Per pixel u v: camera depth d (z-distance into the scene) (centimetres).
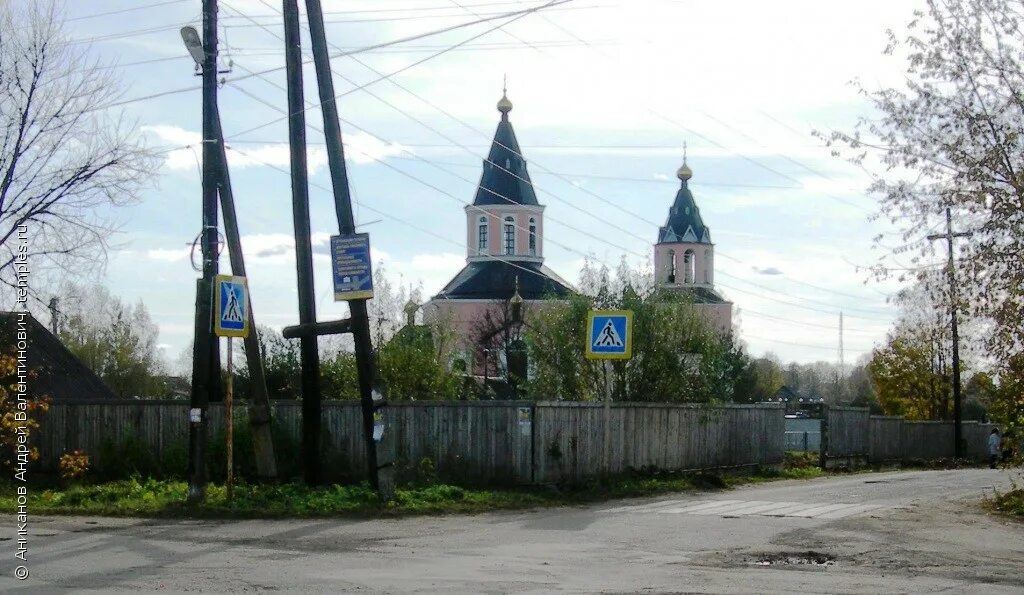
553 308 3092
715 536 1546
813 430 4953
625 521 1762
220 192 2075
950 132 1967
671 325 2955
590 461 2466
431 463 2261
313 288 2094
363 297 1991
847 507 2033
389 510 1875
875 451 4438
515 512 1933
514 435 2295
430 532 1594
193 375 1900
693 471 2895
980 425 5669
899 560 1330
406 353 3206
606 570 1224
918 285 2048
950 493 2441
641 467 2658
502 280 7881
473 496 2058
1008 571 1254
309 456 2103
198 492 1869
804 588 1111
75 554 1313
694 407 2919
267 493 1927
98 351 6575
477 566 1240
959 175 1967
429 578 1143
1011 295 1934
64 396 3306
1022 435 2059
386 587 1078
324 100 1997
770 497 2302
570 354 2941
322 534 1555
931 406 6041
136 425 2586
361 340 2006
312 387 2105
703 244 8869
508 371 4253
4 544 1406
